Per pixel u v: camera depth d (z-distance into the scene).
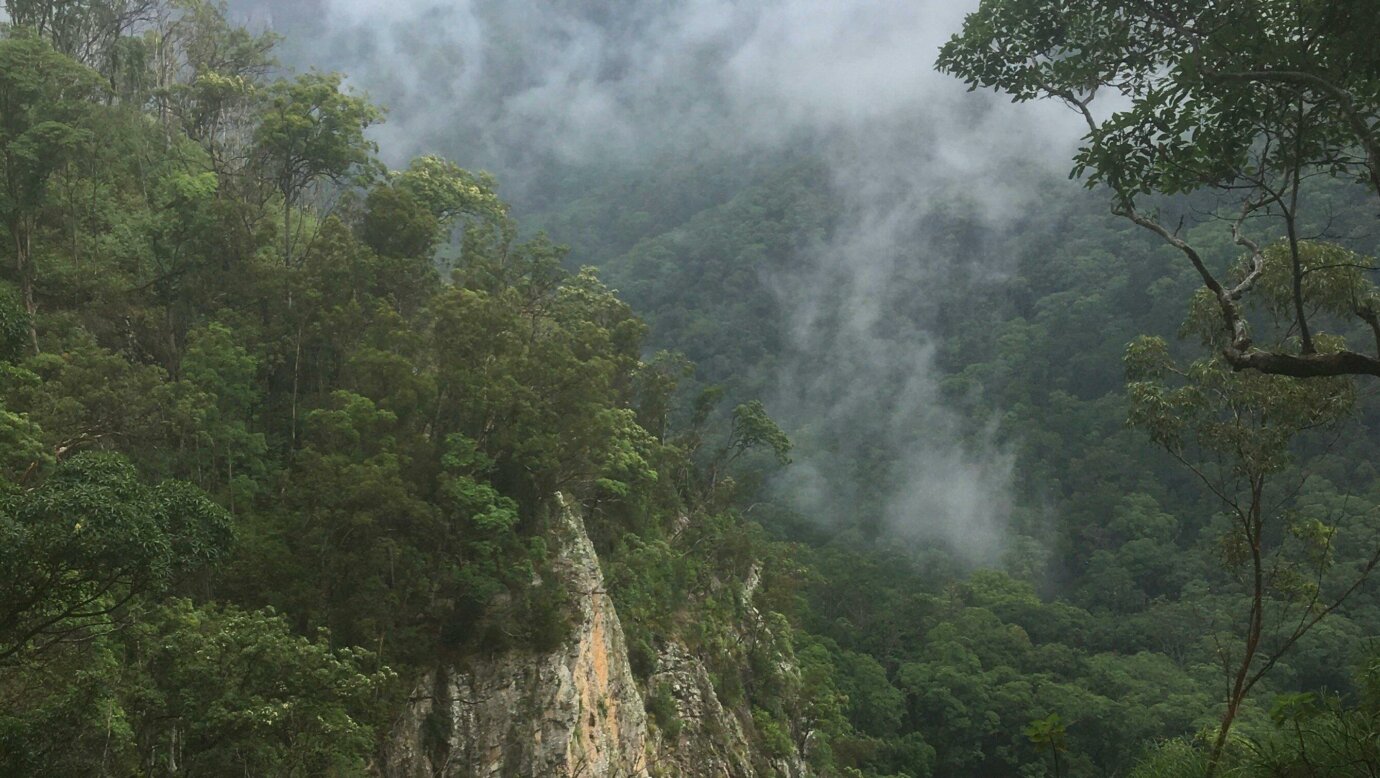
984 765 71.50
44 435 25.00
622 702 35.88
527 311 45.94
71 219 37.00
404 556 29.39
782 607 63.34
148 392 28.73
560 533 35.75
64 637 18.97
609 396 43.78
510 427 33.59
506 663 30.22
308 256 36.94
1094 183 11.42
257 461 31.12
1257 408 15.41
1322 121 10.94
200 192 36.56
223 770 20.27
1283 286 14.88
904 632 83.00
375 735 26.41
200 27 51.22
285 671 21.61
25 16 45.53
